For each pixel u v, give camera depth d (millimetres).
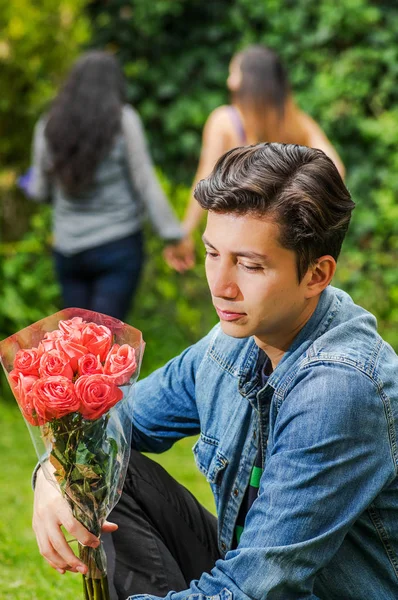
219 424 1933
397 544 1746
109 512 1815
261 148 1632
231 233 1584
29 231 5797
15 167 5805
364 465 1633
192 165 6992
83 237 4512
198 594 1674
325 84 6531
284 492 1626
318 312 1742
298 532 1616
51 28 5742
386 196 6402
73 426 1657
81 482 1727
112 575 1950
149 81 6930
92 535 1789
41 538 1865
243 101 4336
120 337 1788
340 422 1609
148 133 6980
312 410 1625
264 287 1605
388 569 1749
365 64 6602
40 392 1606
